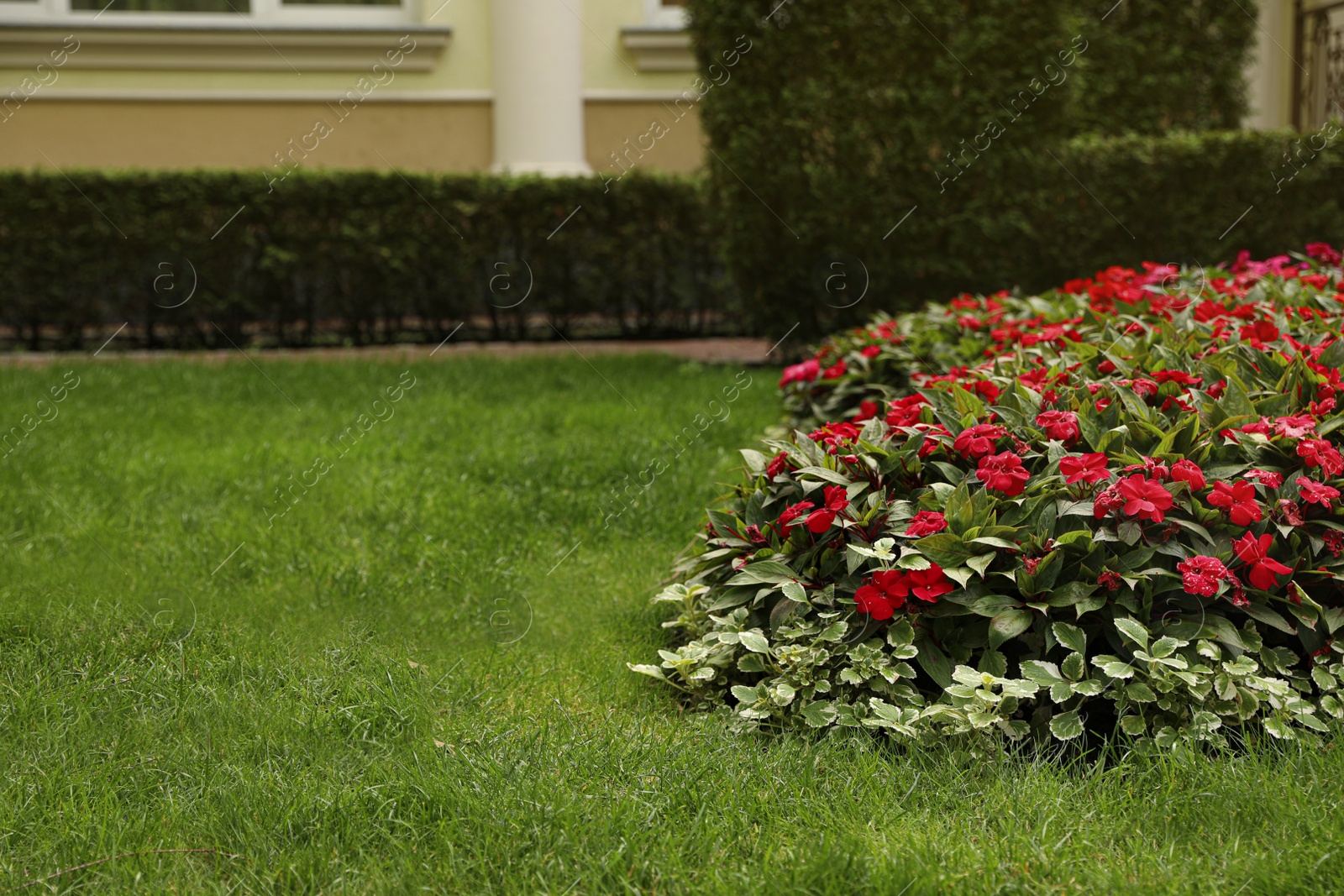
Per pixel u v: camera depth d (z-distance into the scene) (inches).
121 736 95.6
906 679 97.2
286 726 97.4
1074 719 87.7
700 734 95.4
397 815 82.1
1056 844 75.8
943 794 83.4
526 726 99.1
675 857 75.3
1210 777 82.8
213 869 77.0
